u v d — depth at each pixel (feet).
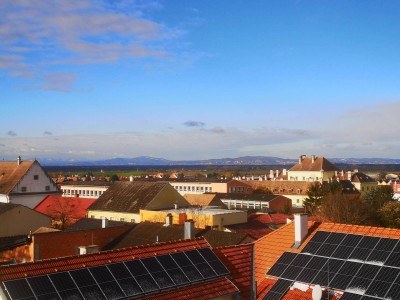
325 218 257.96
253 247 93.66
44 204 276.82
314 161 555.28
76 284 63.05
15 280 59.72
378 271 70.59
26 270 62.39
